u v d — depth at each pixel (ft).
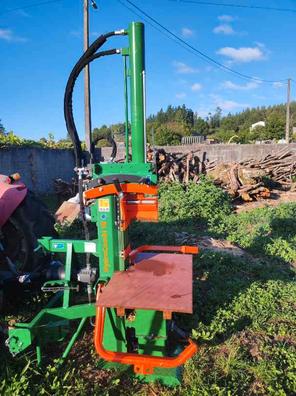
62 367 9.93
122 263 10.06
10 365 9.85
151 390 9.41
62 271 11.12
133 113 9.95
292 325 12.53
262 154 53.88
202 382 9.53
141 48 9.75
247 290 14.67
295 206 30.45
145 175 9.62
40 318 9.59
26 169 39.88
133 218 9.98
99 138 10.89
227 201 32.07
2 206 11.77
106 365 10.01
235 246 20.99
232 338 11.46
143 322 9.49
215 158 54.49
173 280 9.35
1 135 39.09
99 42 9.94
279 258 19.57
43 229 12.57
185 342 11.28
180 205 28.25
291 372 9.95
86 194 9.61
